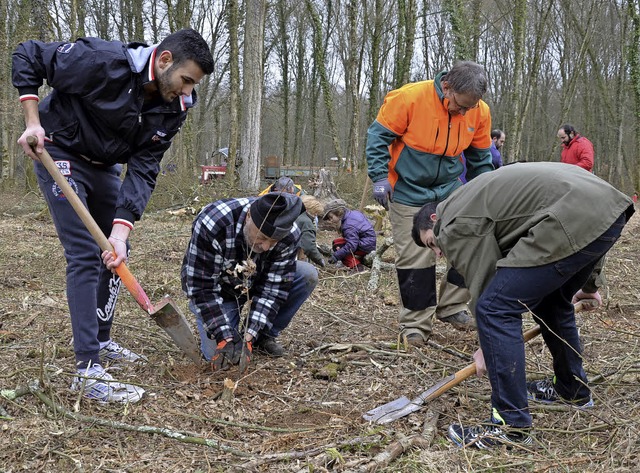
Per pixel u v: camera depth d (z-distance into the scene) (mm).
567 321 3246
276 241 3342
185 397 3354
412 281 4445
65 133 3186
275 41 26688
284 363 3967
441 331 4855
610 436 2881
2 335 4168
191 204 12797
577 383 3279
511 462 2713
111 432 2947
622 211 2783
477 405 3385
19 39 15789
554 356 3309
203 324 3676
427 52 26219
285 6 26375
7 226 9992
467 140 4531
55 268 6711
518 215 2811
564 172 2840
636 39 17250
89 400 3201
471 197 2896
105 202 3527
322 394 3537
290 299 3982
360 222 7172
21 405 3092
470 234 2852
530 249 2736
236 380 3604
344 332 4773
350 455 2771
